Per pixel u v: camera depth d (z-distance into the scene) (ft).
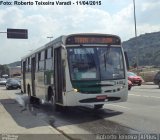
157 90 114.73
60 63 57.72
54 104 61.36
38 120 52.90
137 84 151.02
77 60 54.95
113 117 53.98
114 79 55.57
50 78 63.67
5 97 116.26
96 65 55.21
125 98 56.54
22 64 106.83
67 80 54.34
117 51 56.95
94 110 64.59
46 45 67.56
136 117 52.31
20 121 51.98
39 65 75.56
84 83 54.44
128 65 57.98
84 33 55.88
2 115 60.23
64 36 55.42
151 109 61.31
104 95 54.85
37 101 87.76
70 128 45.75
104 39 56.59
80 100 54.34
